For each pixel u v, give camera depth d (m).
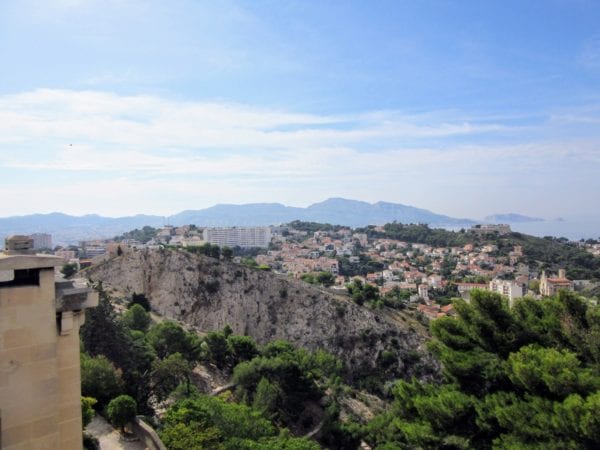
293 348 92.62
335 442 58.75
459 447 23.67
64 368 12.02
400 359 113.56
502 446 21.48
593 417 17.80
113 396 40.34
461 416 24.06
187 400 37.38
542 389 22.06
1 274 10.71
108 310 51.03
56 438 11.59
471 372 25.48
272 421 56.28
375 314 123.44
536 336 25.94
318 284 155.38
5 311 10.90
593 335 23.42
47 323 11.49
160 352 67.56
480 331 26.94
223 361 74.62
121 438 34.91
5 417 10.86
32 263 11.17
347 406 73.00
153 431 33.28
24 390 11.13
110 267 117.00
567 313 25.33
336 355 115.69
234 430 36.28
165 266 119.38
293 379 64.00
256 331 119.25
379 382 106.00
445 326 28.86
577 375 20.73
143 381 48.00
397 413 29.75
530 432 20.55
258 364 64.69
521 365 21.70
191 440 30.25
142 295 106.00
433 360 114.19
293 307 122.75
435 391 27.62
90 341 48.34
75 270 115.31
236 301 120.31
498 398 23.30
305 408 64.12
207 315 116.69
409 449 40.59
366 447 61.53
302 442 36.09
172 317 113.81
